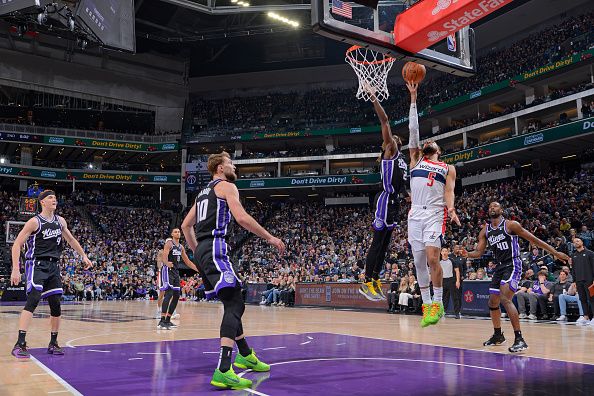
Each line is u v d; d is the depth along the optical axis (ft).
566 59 82.69
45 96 121.08
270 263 92.99
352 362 17.49
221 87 137.90
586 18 90.53
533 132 82.33
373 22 16.28
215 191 14.40
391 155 16.46
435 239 16.99
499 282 22.00
